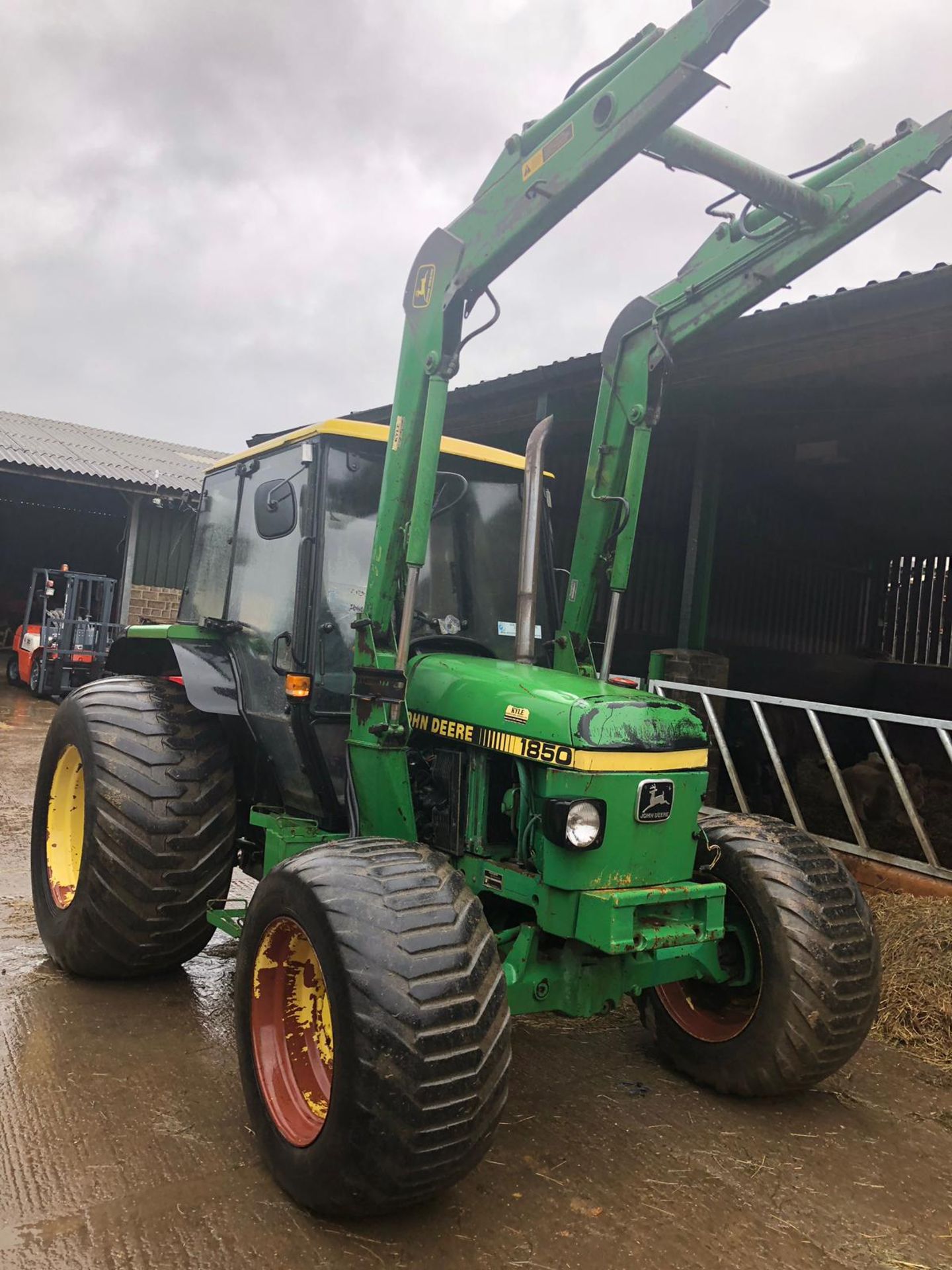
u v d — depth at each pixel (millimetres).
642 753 2574
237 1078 2912
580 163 2594
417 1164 2045
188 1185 2332
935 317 4926
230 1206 2262
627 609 8328
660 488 8469
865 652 11492
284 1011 2514
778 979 2852
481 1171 2496
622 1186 2471
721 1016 3115
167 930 3473
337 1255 2107
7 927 4207
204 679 3654
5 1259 2016
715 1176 2553
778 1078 2869
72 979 3668
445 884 2324
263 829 3830
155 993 3586
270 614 3498
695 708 6328
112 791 3424
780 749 8516
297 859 2445
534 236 2752
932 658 11344
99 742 3537
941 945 3945
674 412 6836
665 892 2555
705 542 6930
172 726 3635
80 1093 2758
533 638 3182
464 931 2232
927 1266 2211
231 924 3336
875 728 4781
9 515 19797
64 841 3949
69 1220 2164
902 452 7887
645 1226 2299
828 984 2807
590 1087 3072
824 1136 2820
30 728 10414
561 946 2648
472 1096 2084
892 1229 2357
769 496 9617
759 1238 2281
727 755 5602
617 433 3395
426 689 2990
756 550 9562
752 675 9344
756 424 7074
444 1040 2062
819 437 7586
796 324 5273
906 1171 2648
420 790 2965
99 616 14812
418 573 2867
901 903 4434
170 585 16672
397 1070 2027
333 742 3201
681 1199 2428
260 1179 2385
